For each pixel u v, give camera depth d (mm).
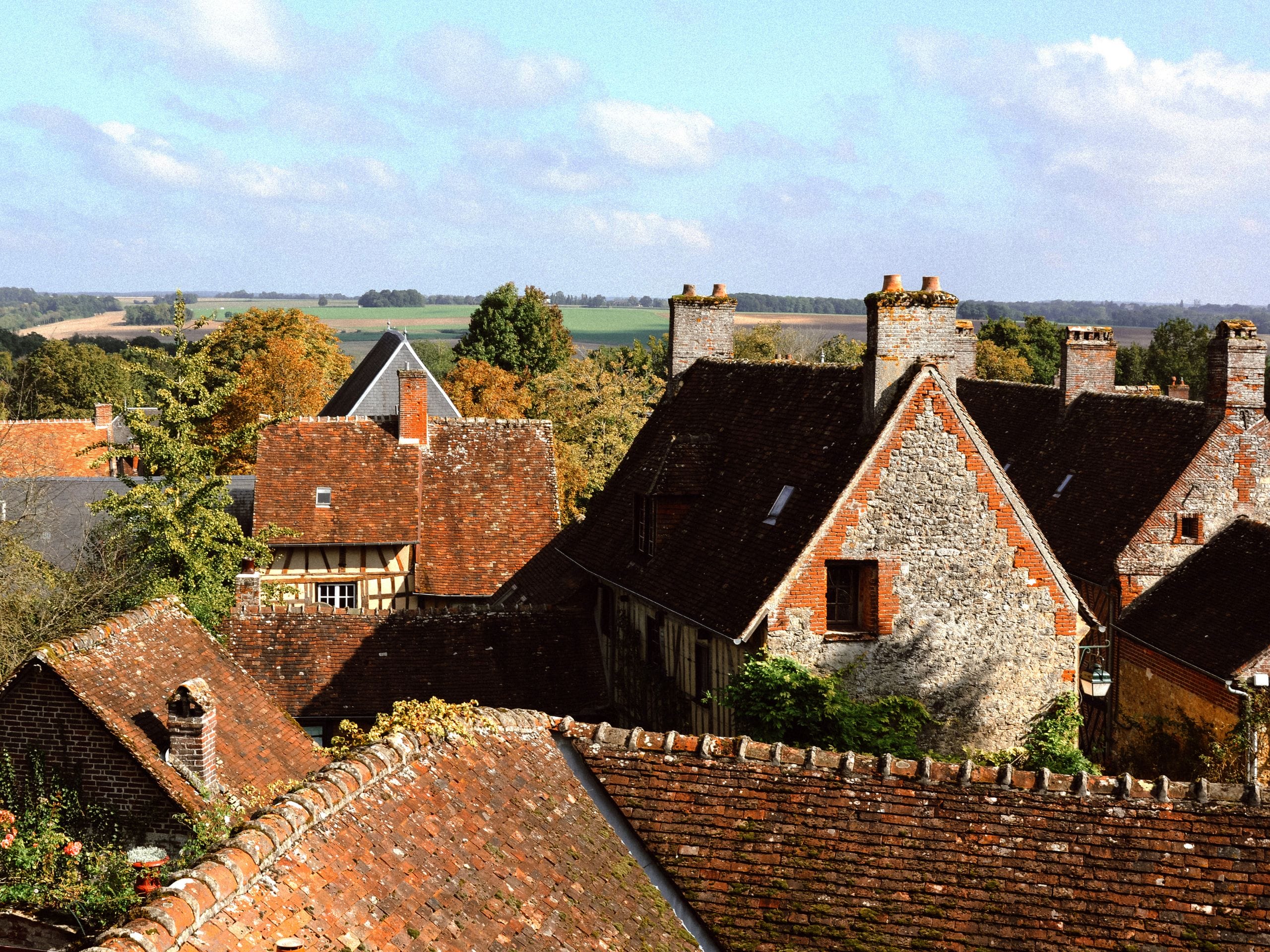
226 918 7402
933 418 20688
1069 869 10617
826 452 21969
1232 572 27734
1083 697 31406
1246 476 29969
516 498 37375
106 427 57906
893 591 20703
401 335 48656
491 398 59469
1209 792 11008
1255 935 10023
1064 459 35500
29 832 14859
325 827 8812
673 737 11898
